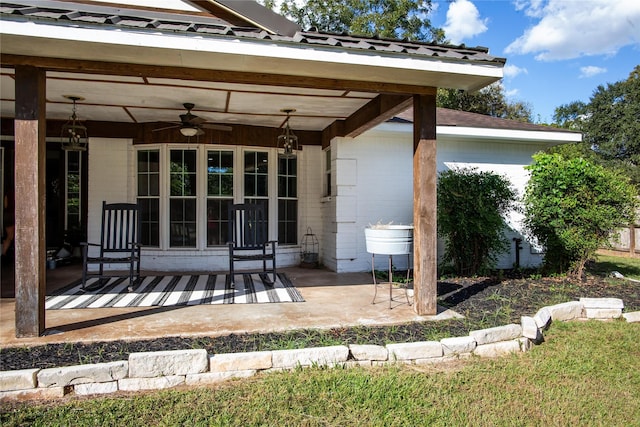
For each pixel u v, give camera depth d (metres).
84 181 8.00
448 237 6.95
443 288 5.69
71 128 5.65
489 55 3.82
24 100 3.31
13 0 4.02
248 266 7.22
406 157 7.39
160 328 3.65
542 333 3.76
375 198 7.23
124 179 6.95
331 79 3.96
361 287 5.66
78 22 2.95
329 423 2.31
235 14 4.95
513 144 8.05
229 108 5.78
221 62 3.51
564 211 6.24
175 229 6.99
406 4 18.72
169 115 6.32
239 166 7.13
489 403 2.56
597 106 26.50
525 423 2.35
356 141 7.09
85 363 2.86
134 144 6.93
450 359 3.22
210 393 2.63
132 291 5.22
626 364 3.21
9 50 3.19
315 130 7.71
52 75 4.23
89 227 6.87
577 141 7.89
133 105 5.57
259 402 2.51
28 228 3.32
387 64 3.56
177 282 5.91
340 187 7.01
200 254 7.00
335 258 7.05
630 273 7.46
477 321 4.04
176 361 2.78
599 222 6.08
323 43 3.40
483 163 7.92
